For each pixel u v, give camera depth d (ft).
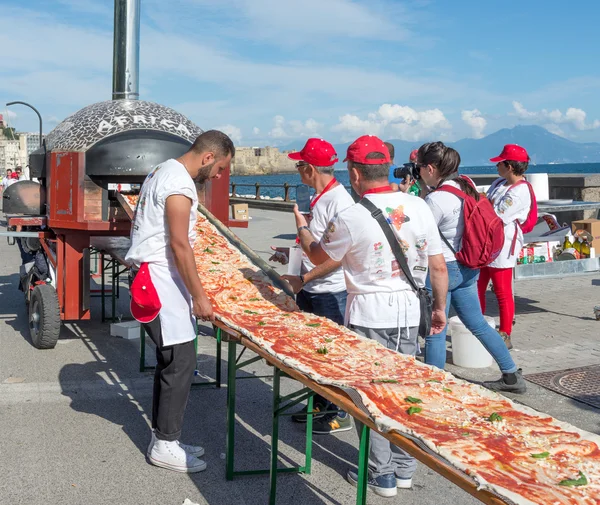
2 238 61.31
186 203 13.32
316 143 15.78
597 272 29.07
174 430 14.39
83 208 21.77
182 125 23.81
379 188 12.59
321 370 10.38
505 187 22.39
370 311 12.46
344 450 15.65
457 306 18.47
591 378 20.61
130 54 26.17
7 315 29.86
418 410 8.66
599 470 7.05
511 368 18.97
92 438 16.01
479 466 7.02
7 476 13.84
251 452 15.39
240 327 12.82
